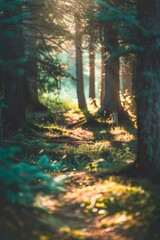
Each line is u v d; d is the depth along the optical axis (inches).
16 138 555.5
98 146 645.9
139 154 338.0
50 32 716.7
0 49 530.9
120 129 842.8
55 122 940.6
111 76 932.6
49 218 243.4
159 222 272.1
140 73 330.0
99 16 329.1
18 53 588.4
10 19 297.3
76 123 898.7
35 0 677.3
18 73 252.1
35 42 829.2
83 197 309.7
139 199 296.5
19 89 704.4
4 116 690.8
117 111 933.2
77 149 629.9
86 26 727.7
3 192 240.5
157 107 324.5
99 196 309.3
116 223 281.3
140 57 330.3
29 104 1041.5
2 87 711.7
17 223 237.5
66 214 268.8
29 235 235.3
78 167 529.0
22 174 265.3
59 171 439.2
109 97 938.7
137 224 276.1
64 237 252.2
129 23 320.5
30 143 567.2
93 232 271.4
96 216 290.2
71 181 354.0
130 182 324.2
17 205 243.6
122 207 295.1
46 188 266.1
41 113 1018.1
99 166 509.0
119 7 598.2
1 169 230.2
